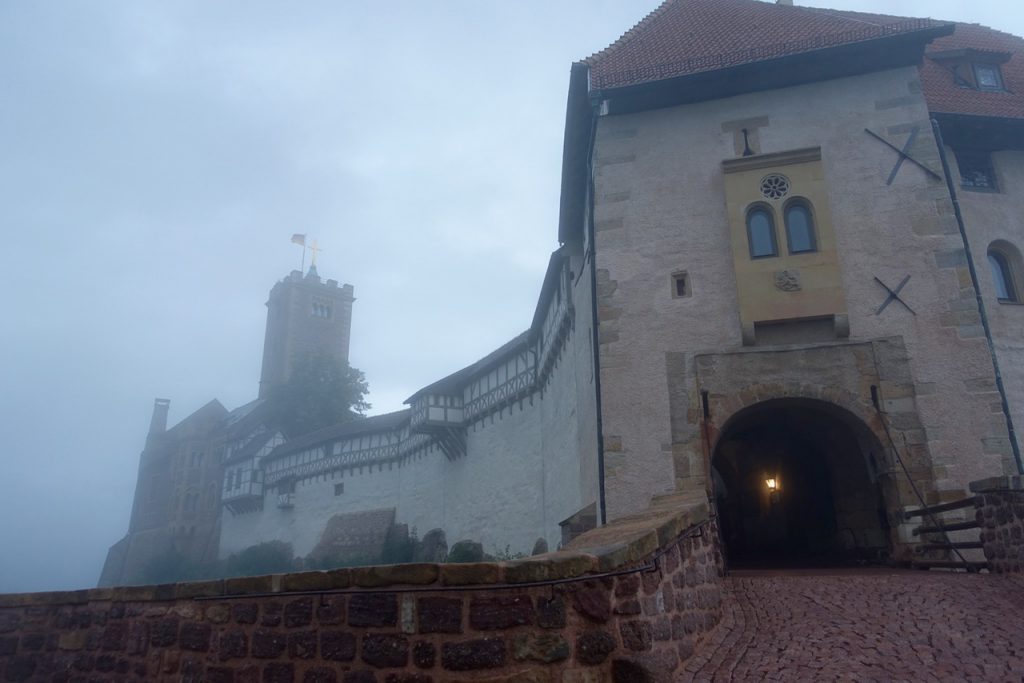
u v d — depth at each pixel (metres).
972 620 6.96
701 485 12.59
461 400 36.12
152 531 70.19
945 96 16.59
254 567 51.75
